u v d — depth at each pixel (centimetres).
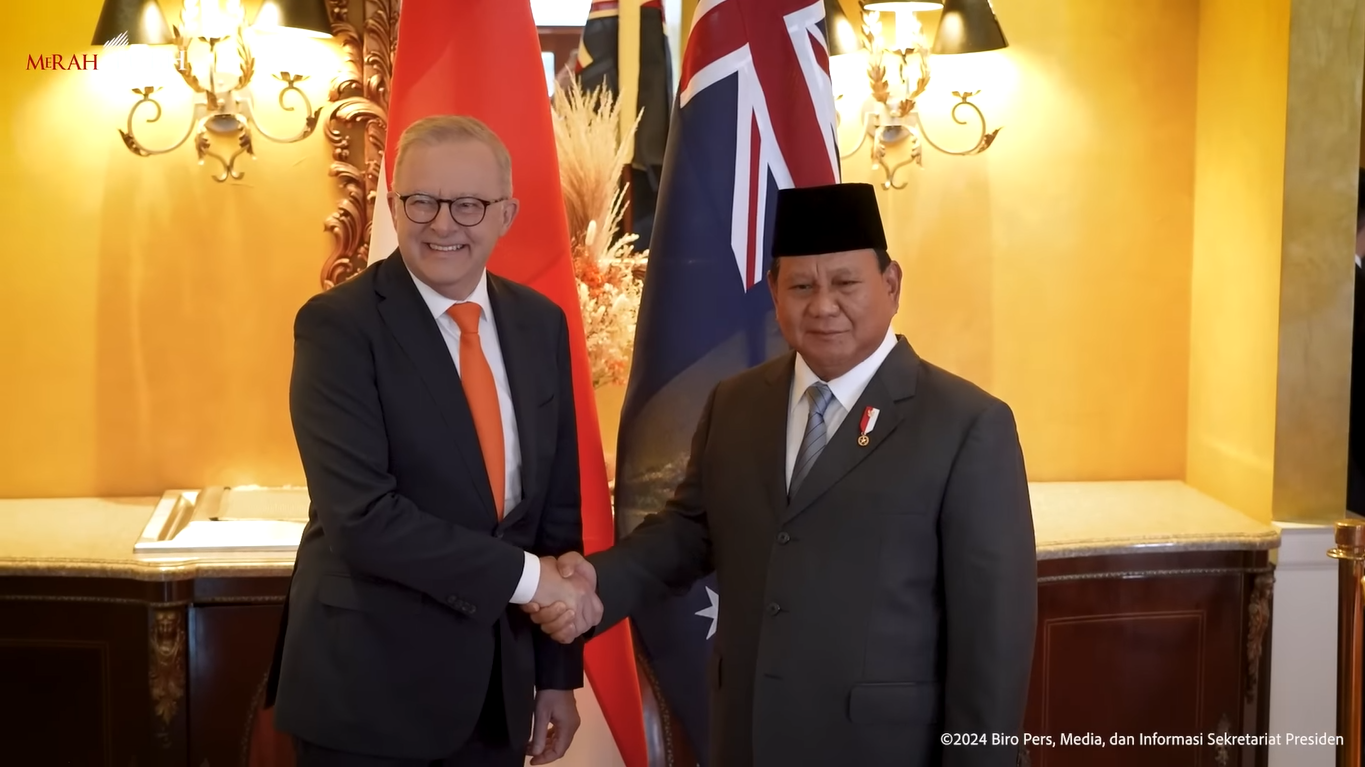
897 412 188
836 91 328
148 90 301
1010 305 343
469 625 198
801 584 185
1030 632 183
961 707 180
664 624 258
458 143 194
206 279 318
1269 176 303
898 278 193
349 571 197
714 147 251
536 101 251
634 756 265
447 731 197
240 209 316
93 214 313
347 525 189
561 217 254
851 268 183
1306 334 299
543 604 198
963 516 181
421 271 196
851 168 333
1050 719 296
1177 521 307
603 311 312
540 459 206
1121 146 341
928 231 340
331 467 191
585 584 203
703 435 216
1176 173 343
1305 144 294
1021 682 181
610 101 318
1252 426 312
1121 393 349
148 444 321
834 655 182
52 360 317
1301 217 296
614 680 262
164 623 265
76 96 309
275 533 279
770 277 195
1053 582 292
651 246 258
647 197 322
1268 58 302
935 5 315
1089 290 345
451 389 197
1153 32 339
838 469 186
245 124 304
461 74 247
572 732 222
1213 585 298
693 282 250
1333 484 303
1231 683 301
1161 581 297
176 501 307
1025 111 338
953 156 337
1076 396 348
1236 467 321
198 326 319
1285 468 302
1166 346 349
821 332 185
